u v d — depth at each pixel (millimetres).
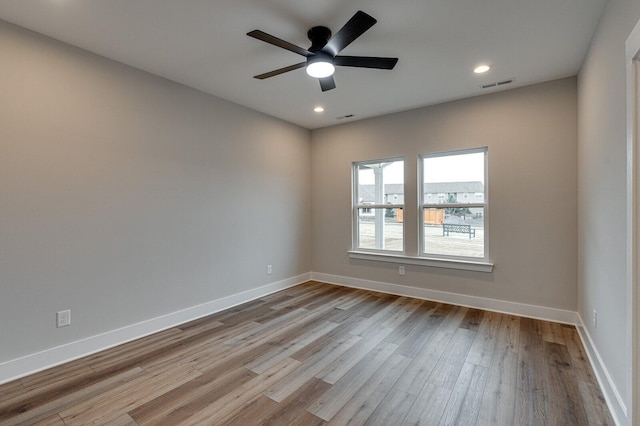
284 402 1987
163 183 3158
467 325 3205
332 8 2076
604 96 2078
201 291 3516
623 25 1682
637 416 1521
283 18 2189
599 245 2254
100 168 2695
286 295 4309
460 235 3922
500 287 3582
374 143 4496
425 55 2709
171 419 1829
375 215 4645
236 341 2873
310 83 3309
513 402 1973
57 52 2449
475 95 3662
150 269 3055
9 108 2221
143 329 2988
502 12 2111
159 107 3123
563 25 2258
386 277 4422
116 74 2801
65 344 2490
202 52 2660
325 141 5004
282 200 4621
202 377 2273
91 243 2645
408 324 3250
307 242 5109
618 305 1812
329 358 2551
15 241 2252
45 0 1966
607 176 2029
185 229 3359
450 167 3982
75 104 2547
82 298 2590
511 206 3492
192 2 2004
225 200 3787
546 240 3312
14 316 2248
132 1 1986
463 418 1835
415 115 4125
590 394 2045
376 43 2516
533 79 3217
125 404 1966
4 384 2168
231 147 3859
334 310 3699
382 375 2295
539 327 3123
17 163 2258
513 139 3469
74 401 1991
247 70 3006
